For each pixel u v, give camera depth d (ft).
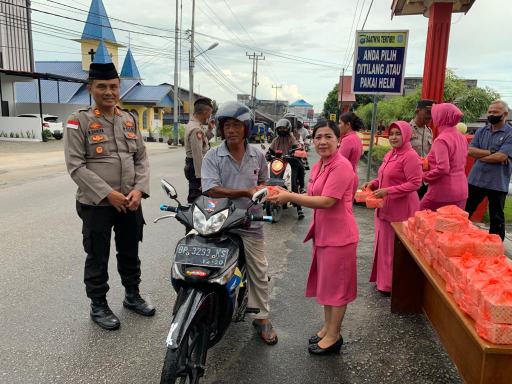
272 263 17.79
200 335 8.97
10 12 84.74
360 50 26.30
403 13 28.30
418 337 11.78
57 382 9.59
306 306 13.71
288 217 26.48
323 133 10.03
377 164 51.29
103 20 128.16
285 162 25.94
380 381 9.82
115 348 10.99
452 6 24.62
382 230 14.48
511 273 7.54
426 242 9.92
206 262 8.66
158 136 119.44
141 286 14.84
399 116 59.36
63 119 113.80
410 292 12.99
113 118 11.65
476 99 54.13
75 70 129.90
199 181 18.67
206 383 9.64
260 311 11.19
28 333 11.60
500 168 17.35
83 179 11.12
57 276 15.46
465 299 7.35
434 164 14.89
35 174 42.14
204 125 19.19
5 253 17.84
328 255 10.42
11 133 85.71
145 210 26.45
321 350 10.78
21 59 88.07
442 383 9.77
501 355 6.49
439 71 25.27
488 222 22.31
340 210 10.32
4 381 9.56
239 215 9.26
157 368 10.18
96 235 11.60
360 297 14.44
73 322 12.23
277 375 9.98
